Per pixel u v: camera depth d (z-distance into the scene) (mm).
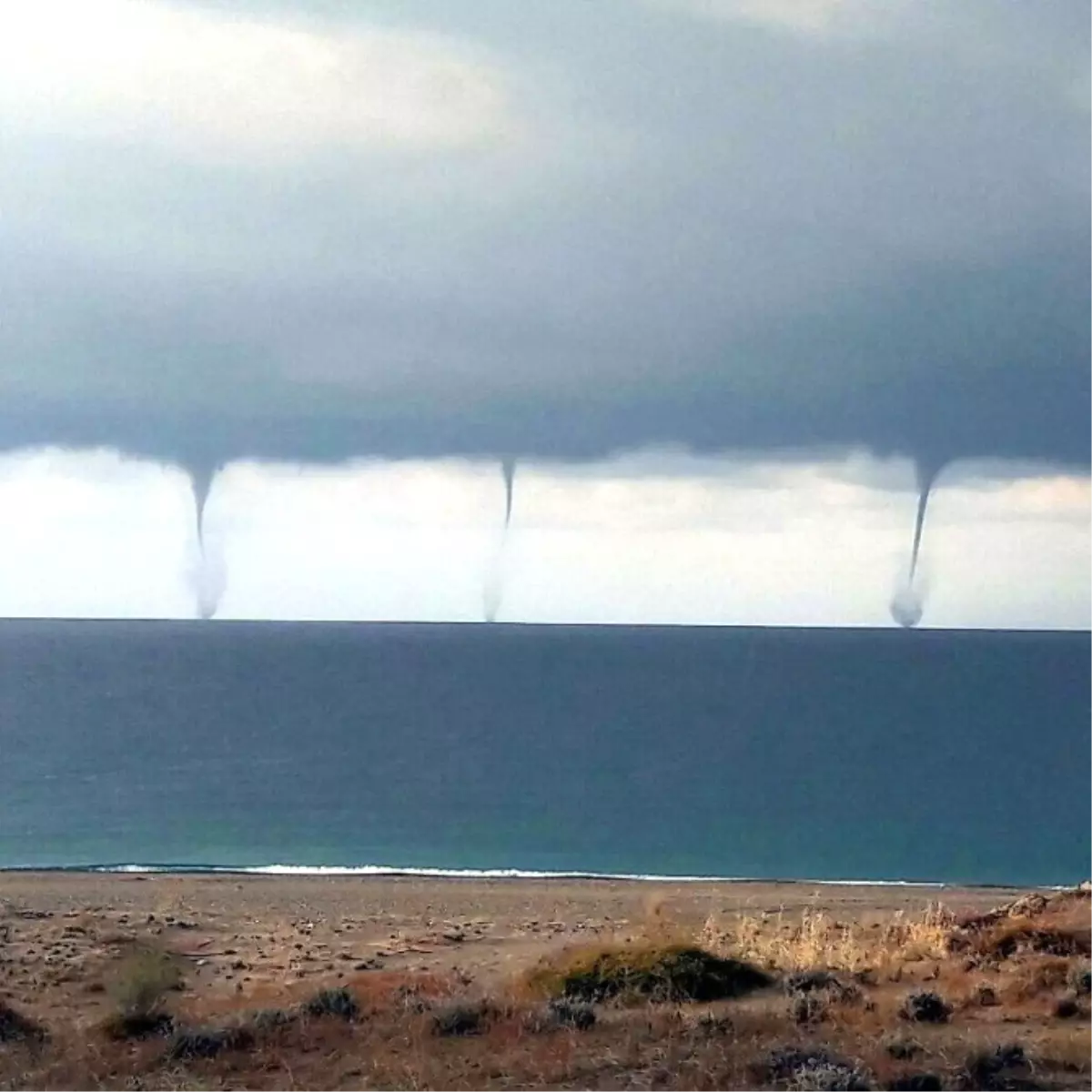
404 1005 47875
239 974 65875
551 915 95625
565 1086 37312
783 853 186375
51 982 61656
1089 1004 46719
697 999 50031
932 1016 45219
